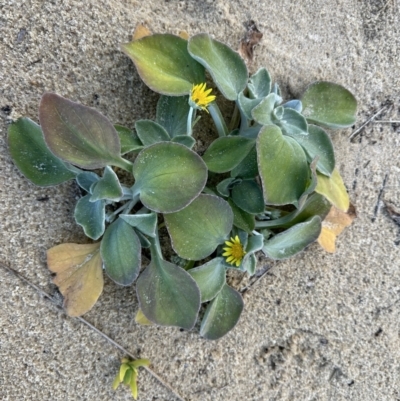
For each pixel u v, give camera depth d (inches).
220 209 16.9
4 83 17.2
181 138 17.2
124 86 18.5
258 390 20.6
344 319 21.4
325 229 20.3
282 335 20.8
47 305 18.2
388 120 21.9
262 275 20.7
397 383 21.8
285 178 17.0
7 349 18.0
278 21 20.8
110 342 19.0
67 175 17.2
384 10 21.9
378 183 21.8
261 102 17.4
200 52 17.6
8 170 17.4
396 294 21.8
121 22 18.4
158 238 18.3
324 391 21.2
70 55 17.8
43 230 17.9
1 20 17.1
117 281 16.8
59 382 18.6
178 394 19.7
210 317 18.6
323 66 21.4
